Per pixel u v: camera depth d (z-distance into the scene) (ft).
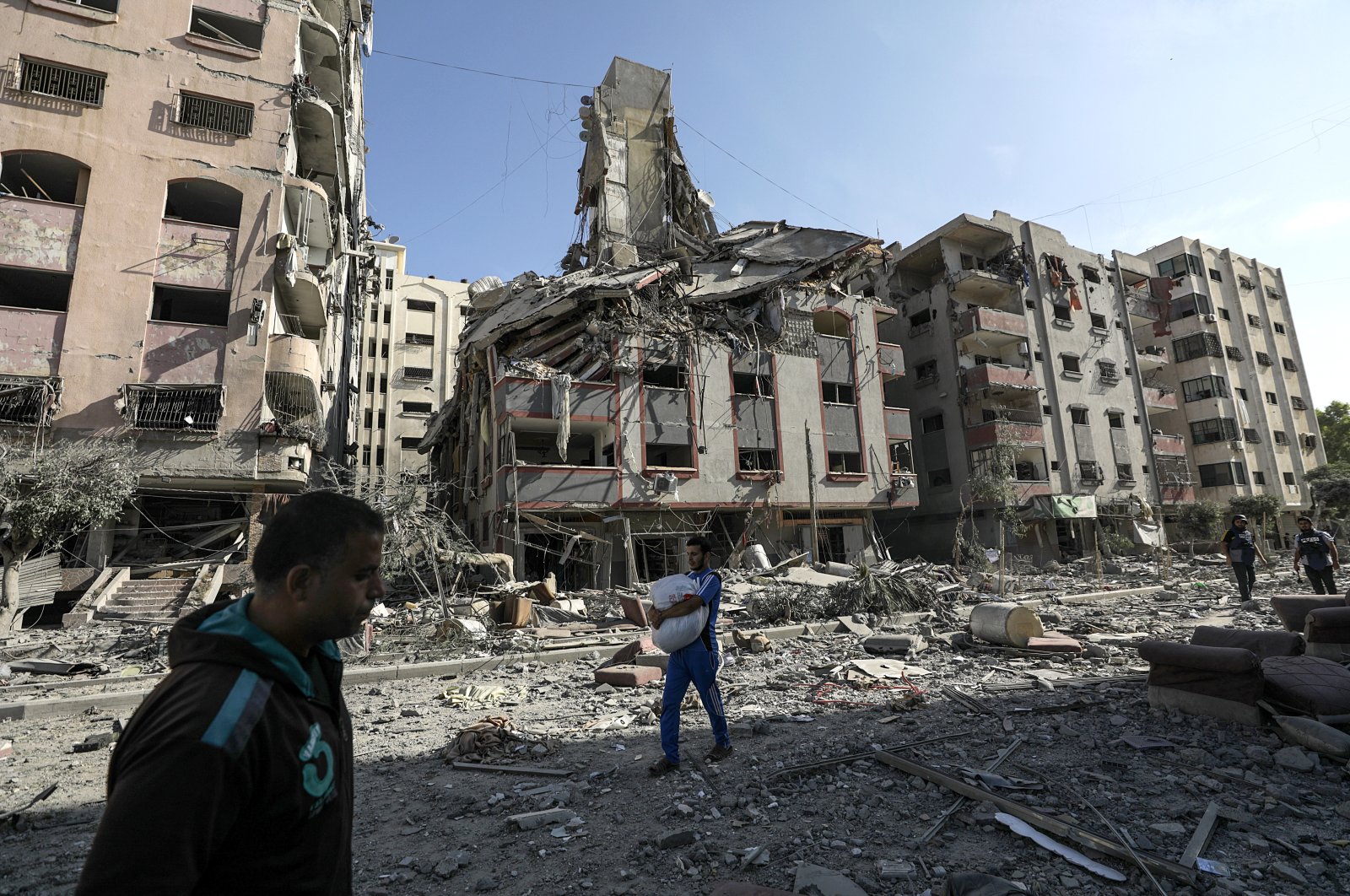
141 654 33.99
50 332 55.98
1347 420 165.07
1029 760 14.73
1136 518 112.57
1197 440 137.59
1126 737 15.75
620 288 79.25
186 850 3.00
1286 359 155.84
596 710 21.35
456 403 112.47
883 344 102.89
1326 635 21.06
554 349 83.15
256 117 66.28
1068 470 109.81
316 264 77.66
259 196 64.75
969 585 59.52
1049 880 9.68
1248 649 18.92
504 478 71.72
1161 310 137.69
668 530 80.12
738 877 10.09
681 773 14.67
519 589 50.06
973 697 20.65
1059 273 120.67
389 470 155.02
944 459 110.73
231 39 68.33
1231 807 11.87
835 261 99.60
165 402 57.72
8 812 13.78
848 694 22.41
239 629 3.86
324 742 4.07
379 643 35.45
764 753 15.88
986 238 117.80
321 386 78.59
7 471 42.86
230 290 62.18
